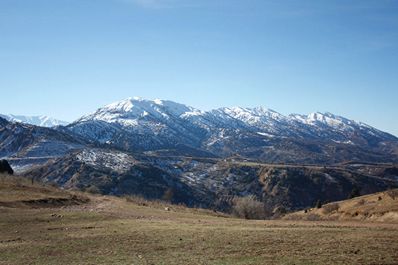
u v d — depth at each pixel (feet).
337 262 83.87
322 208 338.34
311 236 114.83
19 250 105.60
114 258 96.07
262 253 95.04
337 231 124.47
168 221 162.40
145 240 115.34
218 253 97.25
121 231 130.72
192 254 97.35
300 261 86.17
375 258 85.97
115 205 241.14
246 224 153.48
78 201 249.96
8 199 204.33
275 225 148.66
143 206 257.14
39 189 262.67
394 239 106.93
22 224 143.95
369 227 136.26
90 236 122.42
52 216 163.02
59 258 97.50
